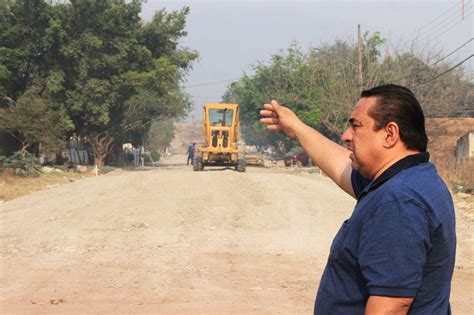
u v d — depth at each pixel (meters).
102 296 9.06
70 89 42.97
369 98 2.32
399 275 2.04
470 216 17.00
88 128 48.41
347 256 2.23
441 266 2.14
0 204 21.02
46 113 36.03
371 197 2.20
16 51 40.03
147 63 46.41
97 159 50.66
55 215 17.66
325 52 54.31
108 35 43.78
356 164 2.36
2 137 39.84
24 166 33.25
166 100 58.06
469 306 8.33
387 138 2.27
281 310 8.16
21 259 12.18
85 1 41.50
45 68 41.59
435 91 49.28
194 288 9.66
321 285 2.36
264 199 19.83
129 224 16.05
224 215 17.23
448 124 47.00
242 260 12.21
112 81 43.75
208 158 34.50
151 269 11.27
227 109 35.19
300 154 56.69
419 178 2.18
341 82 47.09
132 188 23.20
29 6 40.16
